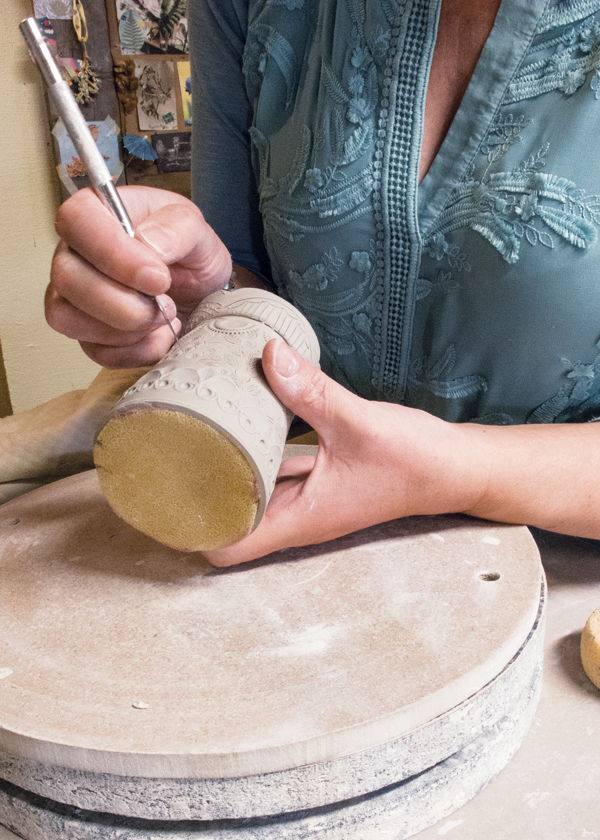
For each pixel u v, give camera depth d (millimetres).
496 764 448
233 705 396
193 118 897
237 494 434
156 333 549
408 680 411
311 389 472
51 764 385
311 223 687
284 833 396
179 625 470
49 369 1570
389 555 546
